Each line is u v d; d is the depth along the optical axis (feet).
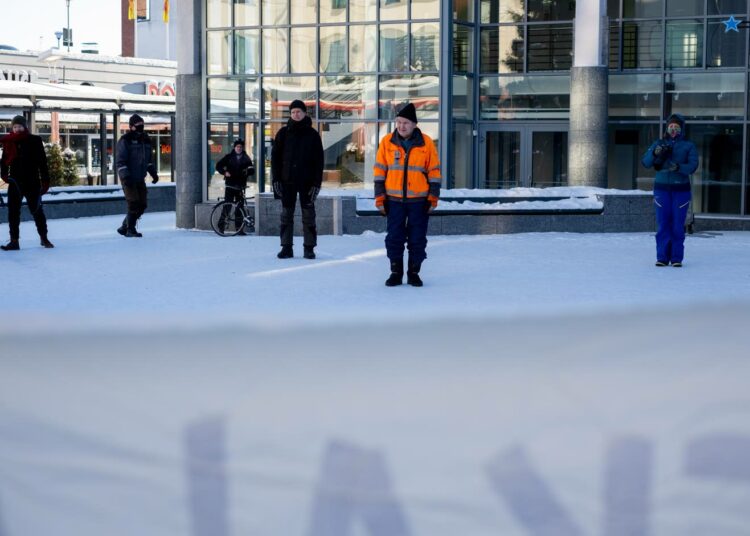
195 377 11.69
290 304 27.84
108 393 11.10
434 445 9.98
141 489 9.41
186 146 77.61
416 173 32.60
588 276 35.96
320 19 74.59
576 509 9.20
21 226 72.28
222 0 77.00
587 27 71.00
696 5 70.54
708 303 14.90
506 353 12.60
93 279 35.06
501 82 76.79
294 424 10.31
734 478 9.55
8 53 139.95
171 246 48.26
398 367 12.01
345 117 74.59
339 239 51.67
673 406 10.67
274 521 8.96
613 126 73.20
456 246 47.80
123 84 156.97
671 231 39.47
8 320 15.48
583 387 11.31
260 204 59.26
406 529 8.94
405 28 72.95
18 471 9.71
